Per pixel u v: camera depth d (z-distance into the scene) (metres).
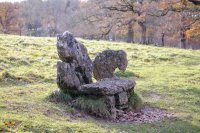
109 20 45.28
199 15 29.05
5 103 11.23
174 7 23.84
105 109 12.09
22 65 18.75
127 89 13.26
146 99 15.43
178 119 12.85
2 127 9.02
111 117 12.10
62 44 13.27
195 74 21.09
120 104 12.80
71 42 13.52
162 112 13.65
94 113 12.02
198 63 25.08
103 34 45.84
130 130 11.00
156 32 60.53
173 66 23.69
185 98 16.06
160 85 17.95
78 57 13.52
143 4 41.12
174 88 17.58
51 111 11.27
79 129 9.95
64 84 12.92
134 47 29.00
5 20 72.12
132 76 19.84
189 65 24.36
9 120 9.57
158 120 12.56
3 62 18.47
